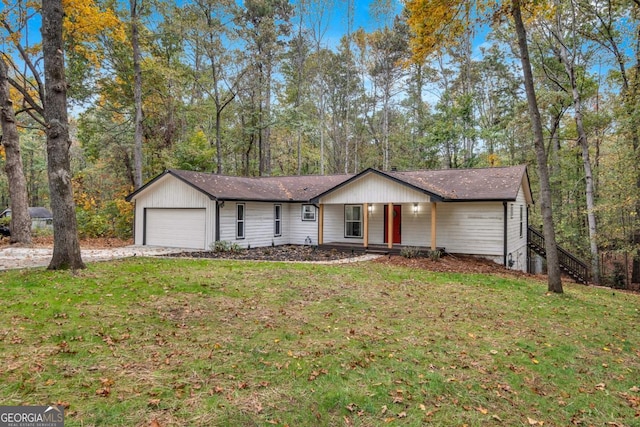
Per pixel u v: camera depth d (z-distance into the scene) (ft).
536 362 16.05
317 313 21.54
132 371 13.15
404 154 112.57
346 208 58.70
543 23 56.08
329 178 67.31
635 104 47.91
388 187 49.47
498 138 79.82
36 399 11.05
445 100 91.50
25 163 126.52
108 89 72.64
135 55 65.46
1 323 17.21
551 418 11.89
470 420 11.42
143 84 75.10
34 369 12.83
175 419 10.43
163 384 12.34
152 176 82.99
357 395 12.35
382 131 115.65
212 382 12.70
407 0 33.22
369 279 32.40
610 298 32.22
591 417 12.10
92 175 94.79
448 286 31.19
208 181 54.49
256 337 17.15
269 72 93.40
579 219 72.08
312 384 12.96
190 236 52.65
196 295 24.02
